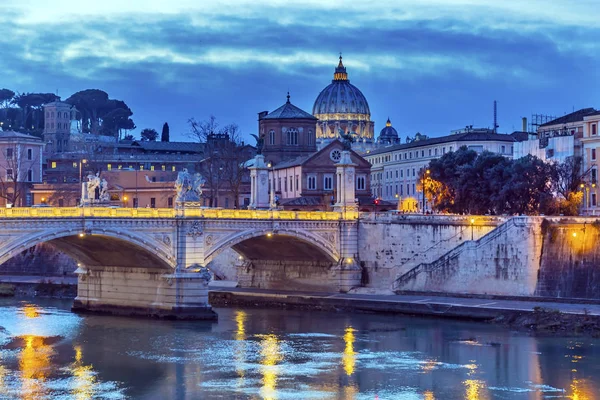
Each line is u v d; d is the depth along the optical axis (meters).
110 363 151.62
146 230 185.88
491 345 162.62
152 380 141.50
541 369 146.12
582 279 190.88
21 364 150.75
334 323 187.38
